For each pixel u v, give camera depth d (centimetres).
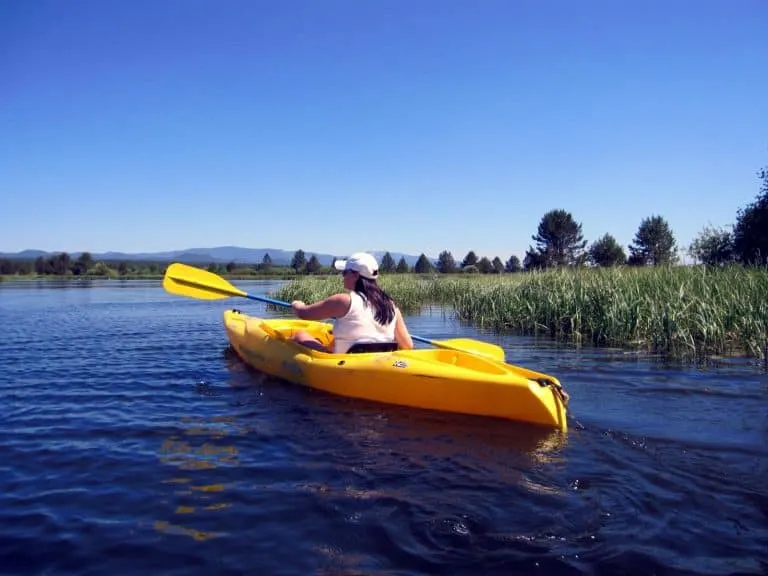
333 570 214
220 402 461
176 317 1246
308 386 507
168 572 214
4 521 254
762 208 1681
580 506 264
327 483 292
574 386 512
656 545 230
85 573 214
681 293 775
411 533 240
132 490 287
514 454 333
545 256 3641
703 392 487
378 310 500
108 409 443
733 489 283
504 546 229
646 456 329
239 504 269
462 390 409
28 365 637
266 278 4903
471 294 1257
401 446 348
